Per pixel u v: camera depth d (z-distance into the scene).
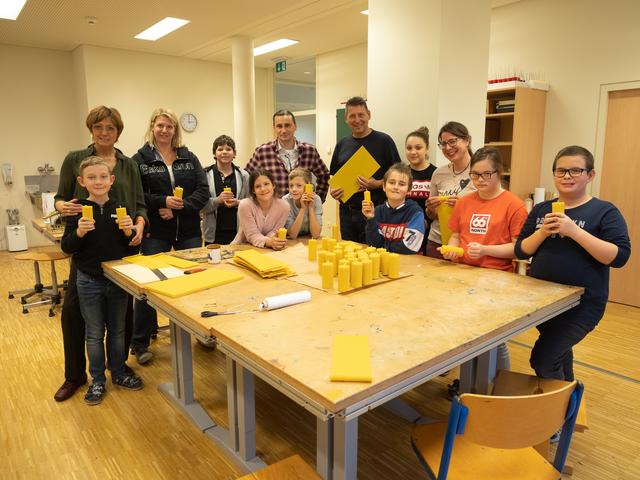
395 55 3.05
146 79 6.86
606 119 4.01
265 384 2.57
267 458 1.91
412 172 2.82
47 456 1.90
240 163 6.24
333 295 1.65
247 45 5.94
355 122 2.93
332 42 6.36
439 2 2.74
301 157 3.38
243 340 1.24
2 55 6.23
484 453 1.32
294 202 2.85
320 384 1.00
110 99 6.57
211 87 7.52
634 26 3.74
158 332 3.26
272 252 2.39
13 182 6.51
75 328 2.33
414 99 2.96
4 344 3.09
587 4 3.97
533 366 1.85
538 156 4.38
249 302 1.57
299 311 1.48
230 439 1.90
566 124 4.23
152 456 1.90
